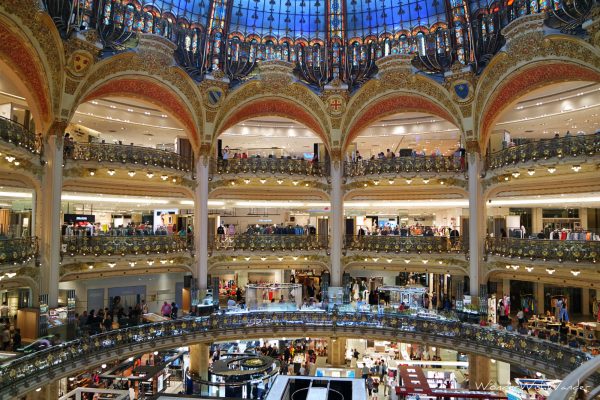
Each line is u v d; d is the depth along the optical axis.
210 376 23.14
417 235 28.38
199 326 24.88
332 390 5.57
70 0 21.52
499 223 30.64
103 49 23.73
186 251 27.98
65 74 22.06
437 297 32.03
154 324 23.19
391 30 28.58
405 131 32.53
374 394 23.62
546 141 21.98
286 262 30.83
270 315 26.42
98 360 20.33
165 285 29.55
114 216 34.53
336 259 29.94
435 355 27.64
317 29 29.52
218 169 29.62
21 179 21.06
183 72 27.09
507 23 24.70
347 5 28.89
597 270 20.03
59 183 22.30
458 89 27.00
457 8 26.20
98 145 23.86
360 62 29.69
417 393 15.02
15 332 20.33
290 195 31.23
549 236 26.58
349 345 30.19
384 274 31.16
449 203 29.25
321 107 30.11
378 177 28.77
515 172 24.17
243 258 30.16
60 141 22.38
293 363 27.23
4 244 18.28
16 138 18.45
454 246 27.36
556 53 22.66
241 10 28.39
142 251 25.36
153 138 33.91
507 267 25.22
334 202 30.23
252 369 20.66
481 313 25.67
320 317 26.53
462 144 29.86
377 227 33.31
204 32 27.91
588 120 27.66
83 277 24.23
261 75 29.39
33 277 21.11
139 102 28.73
